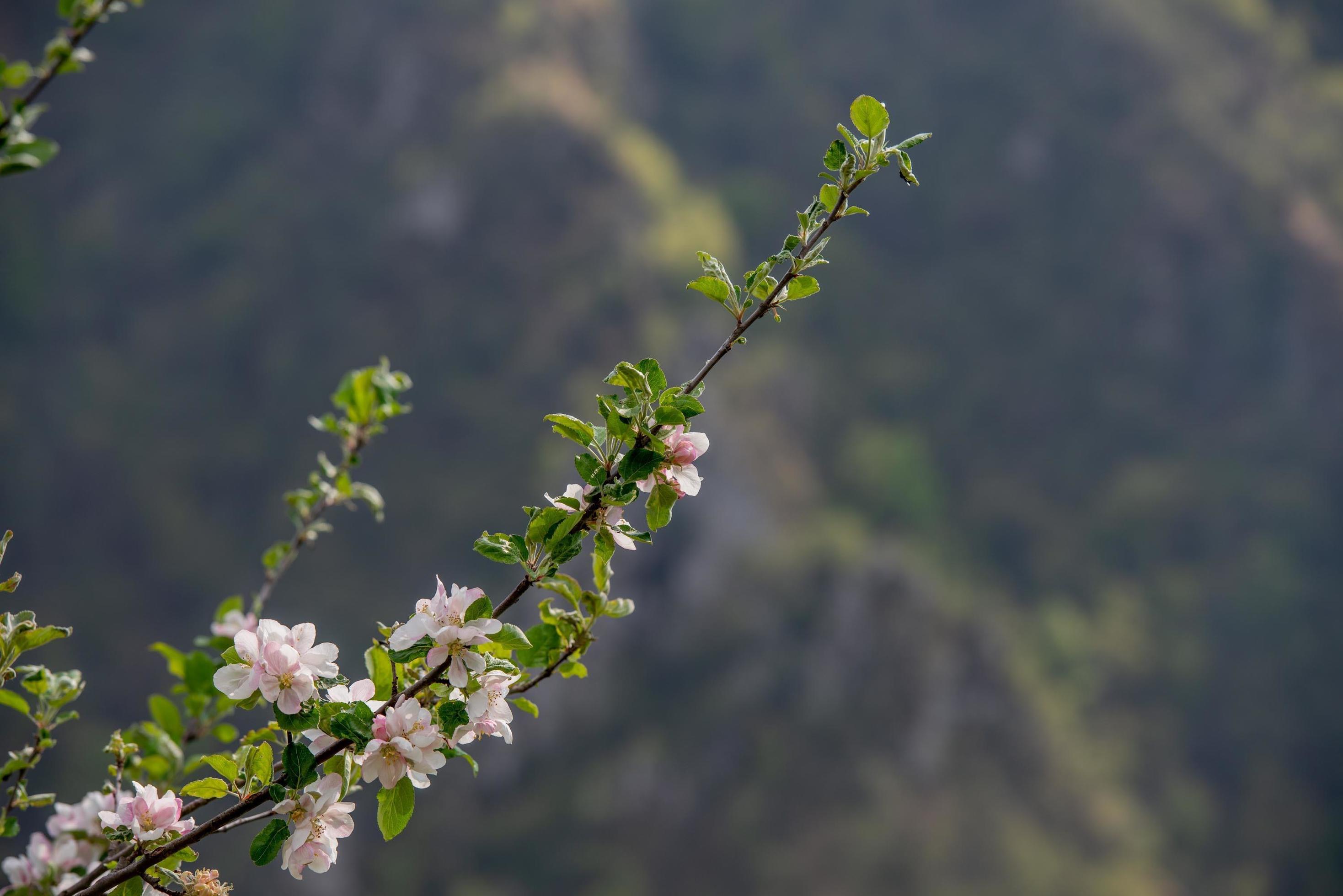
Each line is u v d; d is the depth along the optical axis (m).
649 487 2.53
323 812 2.26
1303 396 50.25
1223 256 52.72
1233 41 60.00
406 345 46.69
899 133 57.72
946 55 59.84
